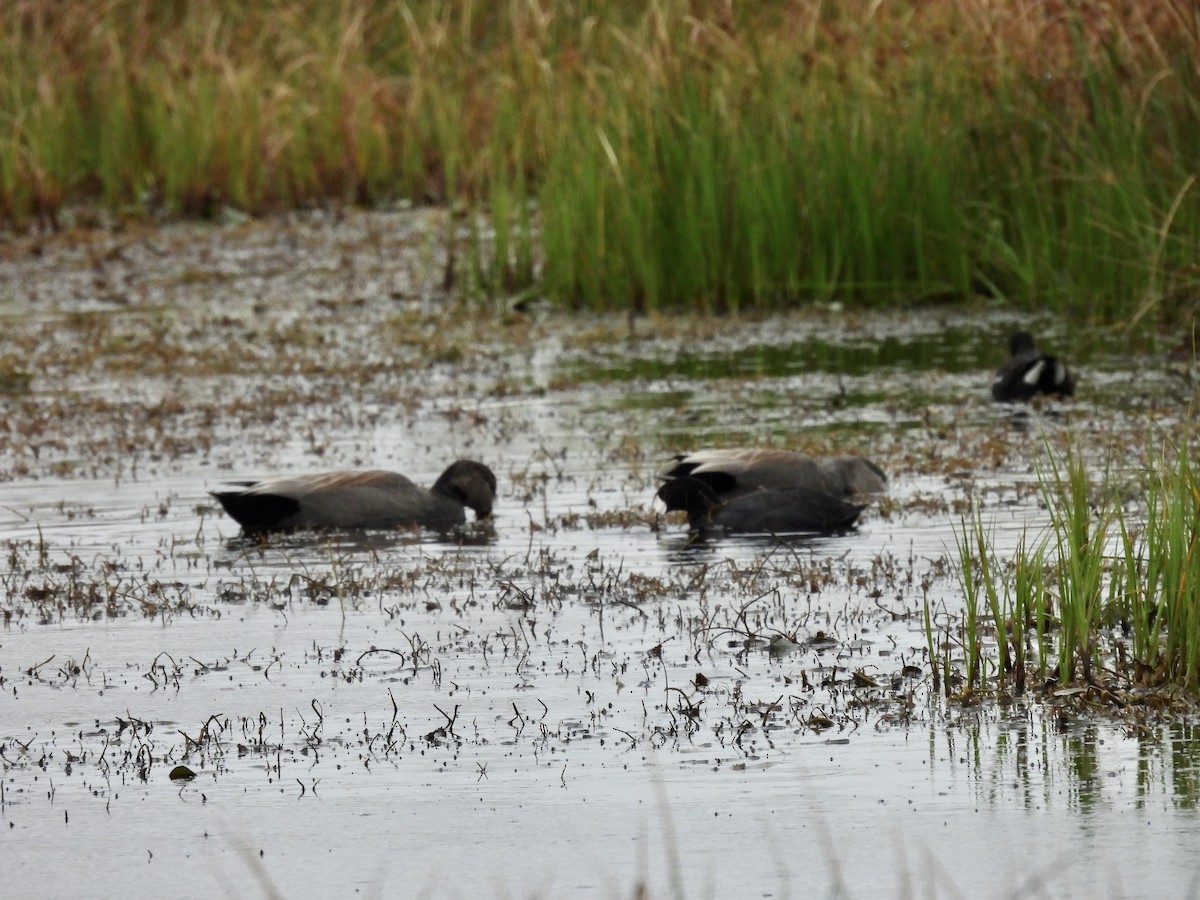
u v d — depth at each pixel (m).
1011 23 25.70
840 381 20.86
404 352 23.73
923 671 10.55
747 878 7.75
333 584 12.94
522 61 33.19
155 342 24.52
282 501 14.84
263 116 37.16
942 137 25.86
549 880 7.79
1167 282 22.20
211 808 8.73
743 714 9.89
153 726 9.95
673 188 26.28
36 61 38.03
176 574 13.38
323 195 36.94
